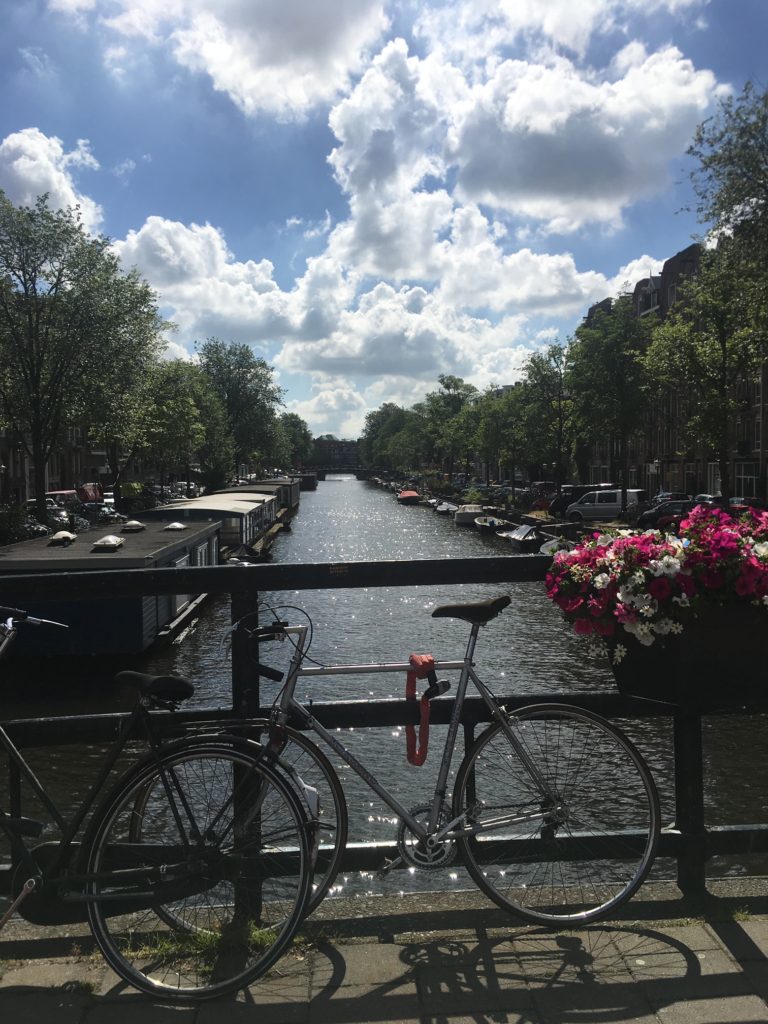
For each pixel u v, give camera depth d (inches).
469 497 2933.1
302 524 2586.1
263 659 306.8
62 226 1279.5
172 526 1054.4
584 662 606.2
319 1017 90.9
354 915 111.3
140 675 99.4
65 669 692.7
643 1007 91.5
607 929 107.3
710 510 112.6
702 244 889.5
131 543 879.7
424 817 108.9
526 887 113.3
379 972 99.0
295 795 98.7
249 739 104.2
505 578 116.0
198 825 99.3
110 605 693.3
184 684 98.6
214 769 100.3
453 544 1937.7
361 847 109.7
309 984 96.8
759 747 400.8
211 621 933.8
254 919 105.3
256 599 114.3
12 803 106.2
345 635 828.6
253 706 111.7
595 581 107.3
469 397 4109.3
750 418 1900.8
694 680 106.4
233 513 1355.8
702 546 104.7
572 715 110.0
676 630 104.5
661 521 115.1
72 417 1425.9
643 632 105.0
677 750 115.6
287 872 104.6
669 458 2331.4
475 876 108.4
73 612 690.2
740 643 105.6
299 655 108.0
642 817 111.0
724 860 280.4
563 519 1854.1
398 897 116.1
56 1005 94.0
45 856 101.0
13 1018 91.7
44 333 1316.4
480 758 110.3
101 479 2997.0
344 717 111.5
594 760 110.4
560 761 110.1
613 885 113.2
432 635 813.2
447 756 110.1
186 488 2795.3
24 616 109.2
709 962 99.4
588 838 110.3
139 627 697.0
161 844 99.0
